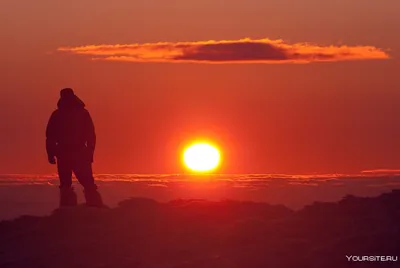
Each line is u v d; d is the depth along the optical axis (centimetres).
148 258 3409
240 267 3356
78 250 3491
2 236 3712
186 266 3341
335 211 3953
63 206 4181
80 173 4459
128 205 4072
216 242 3584
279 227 3731
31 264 3388
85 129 4478
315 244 3541
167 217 3891
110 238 3628
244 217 3906
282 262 3397
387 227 3700
